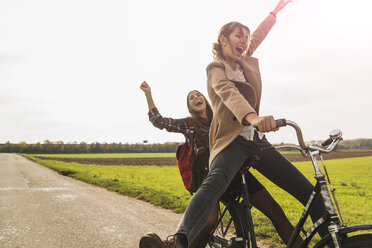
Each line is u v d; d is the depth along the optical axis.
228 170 1.78
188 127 2.46
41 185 12.51
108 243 3.97
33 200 7.99
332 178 20.11
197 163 2.34
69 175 19.20
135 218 5.57
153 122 2.49
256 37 2.55
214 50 2.15
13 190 10.48
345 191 13.58
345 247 1.38
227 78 1.83
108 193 9.74
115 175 22.22
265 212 2.22
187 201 7.20
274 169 1.93
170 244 1.53
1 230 4.73
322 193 1.47
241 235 2.20
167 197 7.79
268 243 3.77
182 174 2.50
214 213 2.25
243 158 1.85
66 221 5.33
